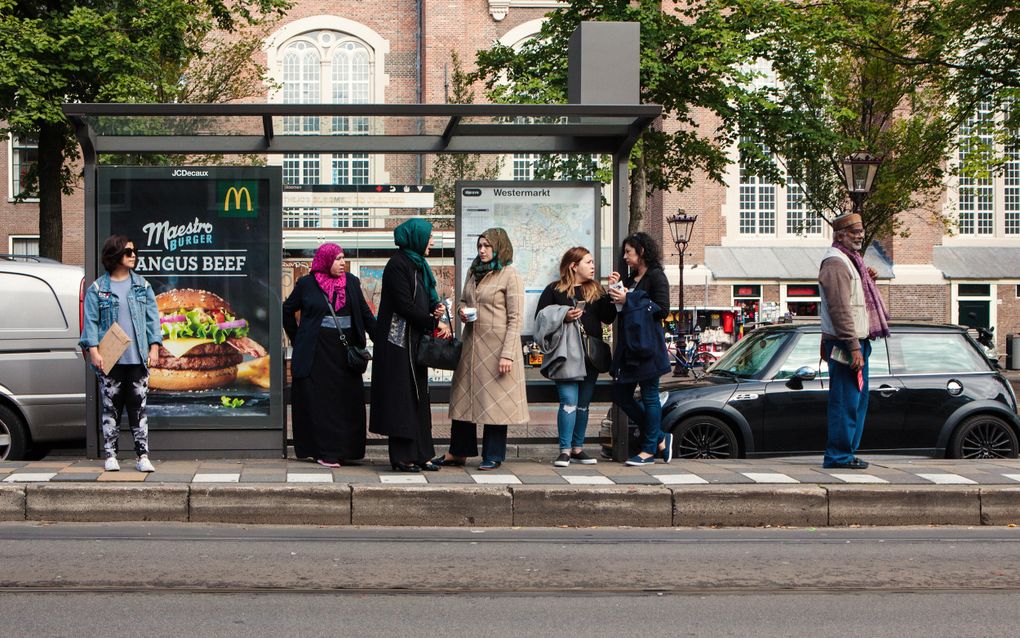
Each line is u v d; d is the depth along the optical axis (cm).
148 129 988
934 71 2253
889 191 2512
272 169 984
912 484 848
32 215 3925
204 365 978
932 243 4491
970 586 638
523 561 687
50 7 2162
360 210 1121
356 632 525
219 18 2505
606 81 1041
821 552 728
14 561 659
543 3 4297
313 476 854
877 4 2311
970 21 2103
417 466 909
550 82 2411
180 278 978
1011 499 845
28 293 1075
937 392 1138
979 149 2169
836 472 909
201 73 2850
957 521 838
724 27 2384
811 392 1132
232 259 982
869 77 2500
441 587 617
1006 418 1146
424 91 4259
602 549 728
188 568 649
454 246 1081
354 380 952
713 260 4512
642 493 816
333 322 948
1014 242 4597
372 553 702
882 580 650
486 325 916
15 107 2048
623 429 1002
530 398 1038
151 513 788
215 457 979
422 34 4297
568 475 882
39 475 830
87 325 867
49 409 1066
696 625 548
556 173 1095
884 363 1146
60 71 2080
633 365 948
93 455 969
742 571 668
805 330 1172
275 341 984
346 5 4328
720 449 1118
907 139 2475
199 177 980
